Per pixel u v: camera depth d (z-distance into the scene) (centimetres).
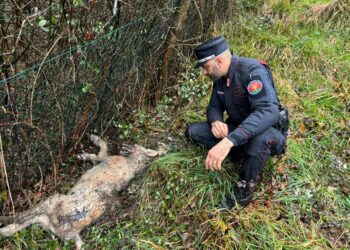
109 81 316
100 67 297
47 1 242
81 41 269
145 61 345
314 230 272
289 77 420
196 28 420
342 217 283
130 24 304
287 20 500
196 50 268
